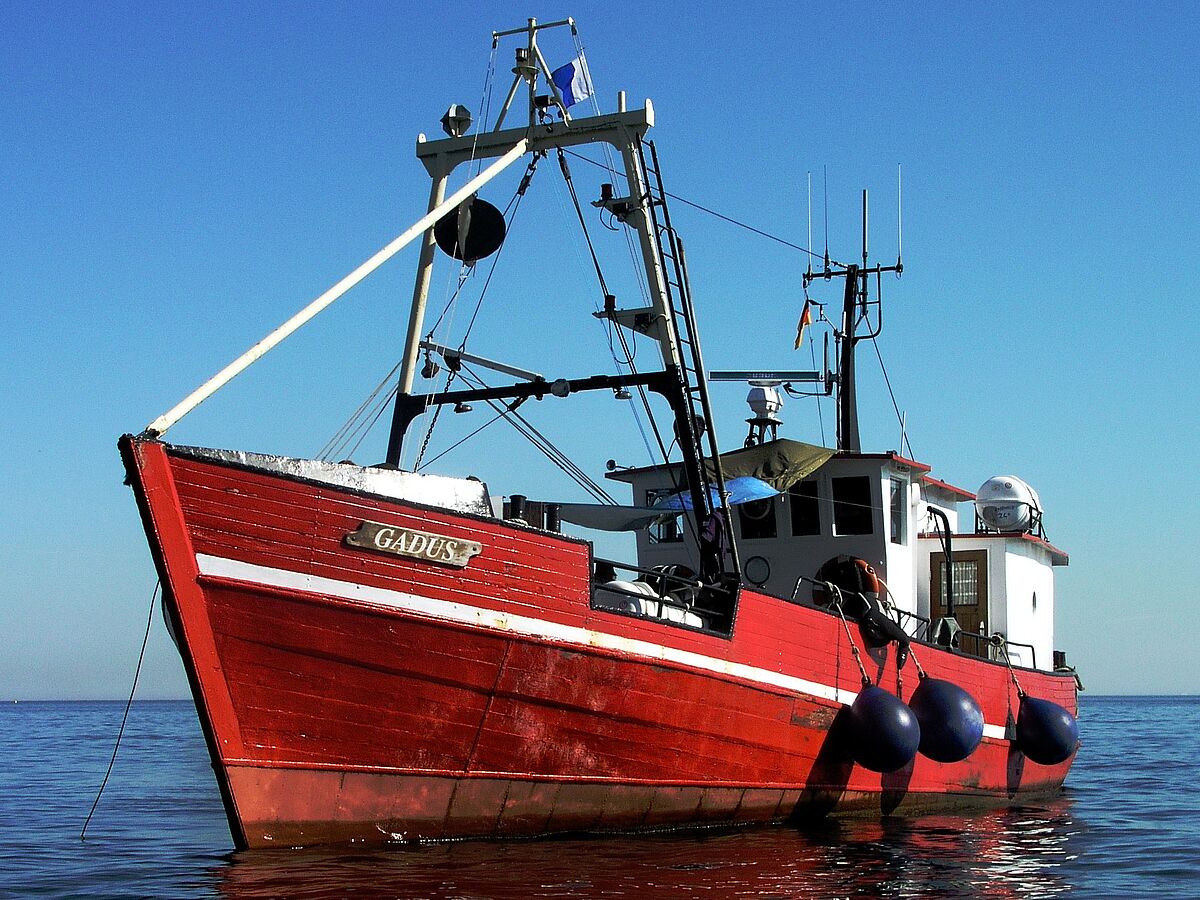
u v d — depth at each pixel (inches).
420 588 508.4
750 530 824.3
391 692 509.0
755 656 621.0
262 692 490.6
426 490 525.3
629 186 669.3
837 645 668.7
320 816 509.7
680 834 607.2
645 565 856.3
